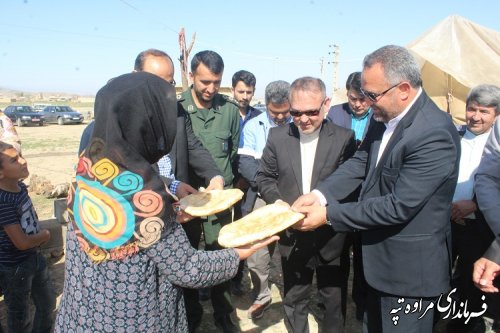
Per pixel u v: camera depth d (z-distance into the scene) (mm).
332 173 2740
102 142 1300
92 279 1342
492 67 5707
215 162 3273
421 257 2031
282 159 2805
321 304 3799
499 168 2568
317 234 2727
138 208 1285
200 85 3080
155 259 1336
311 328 3480
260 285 3582
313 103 2512
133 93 1286
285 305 2975
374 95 1984
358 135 4020
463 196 3127
